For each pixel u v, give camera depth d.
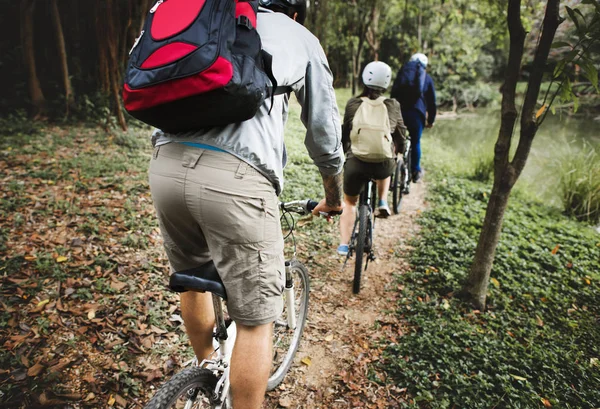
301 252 4.23
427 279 4.00
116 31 7.72
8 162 5.23
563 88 3.07
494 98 21.17
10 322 2.73
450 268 4.12
